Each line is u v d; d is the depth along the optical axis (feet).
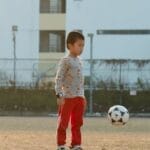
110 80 150.51
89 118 117.60
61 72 36.94
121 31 173.58
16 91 150.10
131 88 149.59
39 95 148.97
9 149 44.45
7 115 136.98
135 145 48.88
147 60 151.84
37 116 130.52
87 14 174.40
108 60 151.74
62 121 37.19
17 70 155.53
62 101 36.81
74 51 37.24
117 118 49.21
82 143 49.98
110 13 174.09
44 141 51.80
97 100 147.23
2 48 176.14
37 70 156.66
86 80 149.18
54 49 176.55
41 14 176.65
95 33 173.58
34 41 175.63
